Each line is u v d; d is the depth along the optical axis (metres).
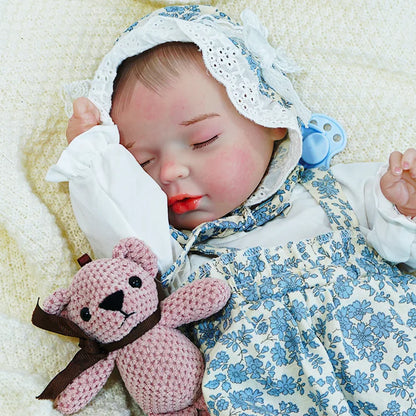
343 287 1.01
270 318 0.99
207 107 1.09
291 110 1.17
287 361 0.98
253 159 1.13
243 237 1.17
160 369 0.94
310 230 1.15
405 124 1.29
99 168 1.06
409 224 1.01
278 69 1.20
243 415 0.93
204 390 0.95
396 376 0.97
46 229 1.14
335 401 0.94
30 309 1.13
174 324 0.98
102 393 1.04
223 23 1.17
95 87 1.14
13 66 1.21
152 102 1.10
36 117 1.21
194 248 1.15
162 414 0.98
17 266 1.17
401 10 1.31
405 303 1.02
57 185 1.21
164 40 1.12
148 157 1.13
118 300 0.91
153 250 1.05
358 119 1.30
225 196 1.12
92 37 1.27
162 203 1.07
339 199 1.18
